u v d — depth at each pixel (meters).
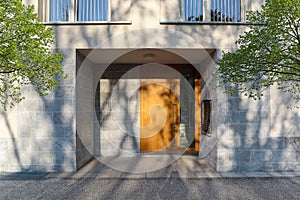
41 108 5.53
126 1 5.64
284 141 5.55
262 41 3.59
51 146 5.50
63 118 5.52
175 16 5.69
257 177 5.06
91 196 4.11
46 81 4.46
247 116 5.52
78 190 4.37
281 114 5.57
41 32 3.93
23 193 4.23
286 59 3.70
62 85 5.52
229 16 5.99
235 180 4.89
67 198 4.03
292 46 3.61
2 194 4.19
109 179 4.96
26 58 3.90
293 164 5.54
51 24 5.52
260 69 3.82
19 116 5.52
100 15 5.99
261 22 3.74
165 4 5.71
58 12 5.92
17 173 5.36
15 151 5.51
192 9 5.98
